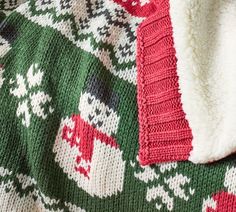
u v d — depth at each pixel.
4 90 0.70
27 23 0.76
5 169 0.69
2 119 0.69
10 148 0.69
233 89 0.65
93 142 0.67
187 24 0.68
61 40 0.72
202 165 0.64
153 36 0.71
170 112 0.66
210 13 0.70
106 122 0.67
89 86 0.68
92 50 0.71
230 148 0.62
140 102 0.68
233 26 0.69
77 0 0.76
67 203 0.70
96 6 0.77
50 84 0.69
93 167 0.67
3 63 0.72
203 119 0.64
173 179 0.65
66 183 0.69
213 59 0.68
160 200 0.66
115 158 0.67
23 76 0.70
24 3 0.79
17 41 0.74
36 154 0.68
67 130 0.68
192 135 0.65
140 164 0.66
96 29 0.73
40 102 0.68
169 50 0.68
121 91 0.69
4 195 0.69
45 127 0.68
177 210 0.66
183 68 0.67
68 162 0.68
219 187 0.64
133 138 0.67
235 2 0.70
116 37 0.73
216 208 0.64
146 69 0.69
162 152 0.65
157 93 0.67
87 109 0.68
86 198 0.69
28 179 0.70
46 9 0.76
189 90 0.66
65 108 0.69
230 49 0.67
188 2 0.69
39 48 0.72
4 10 0.83
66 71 0.70
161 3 0.73
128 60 0.71
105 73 0.70
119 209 0.69
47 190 0.69
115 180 0.67
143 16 0.76
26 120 0.69
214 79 0.66
